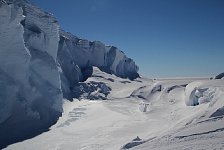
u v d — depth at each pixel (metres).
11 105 30.73
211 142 13.76
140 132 27.41
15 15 32.22
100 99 50.72
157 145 15.38
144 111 39.62
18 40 32.56
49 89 37.25
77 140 26.58
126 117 35.41
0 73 30.62
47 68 38.28
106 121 33.50
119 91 55.66
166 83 54.31
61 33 64.38
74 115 37.31
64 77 51.50
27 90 33.66
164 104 44.56
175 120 29.97
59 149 24.12
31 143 26.94
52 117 35.22
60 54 55.09
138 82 70.81
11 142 27.83
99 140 25.69
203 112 21.44
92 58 71.12
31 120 32.06
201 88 36.59
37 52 38.38
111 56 75.25
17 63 32.34
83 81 60.72
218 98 25.66
